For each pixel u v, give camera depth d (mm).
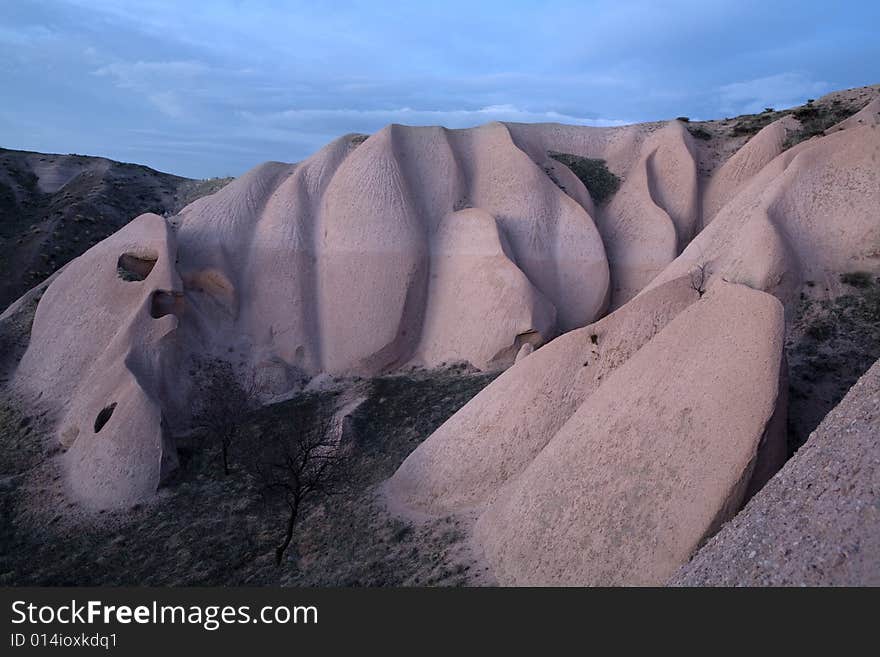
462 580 13328
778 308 12086
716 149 36844
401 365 29750
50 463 23328
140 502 20922
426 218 32812
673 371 12867
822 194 19703
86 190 57000
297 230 31562
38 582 16484
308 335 30016
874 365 10297
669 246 31500
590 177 36562
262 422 25109
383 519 17188
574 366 16594
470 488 16672
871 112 26656
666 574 10680
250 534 18109
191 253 30953
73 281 29844
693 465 11352
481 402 17656
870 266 18078
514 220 31906
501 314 28359
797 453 9781
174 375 26078
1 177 59375
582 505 12664
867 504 7094
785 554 7562
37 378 27906
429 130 35938
